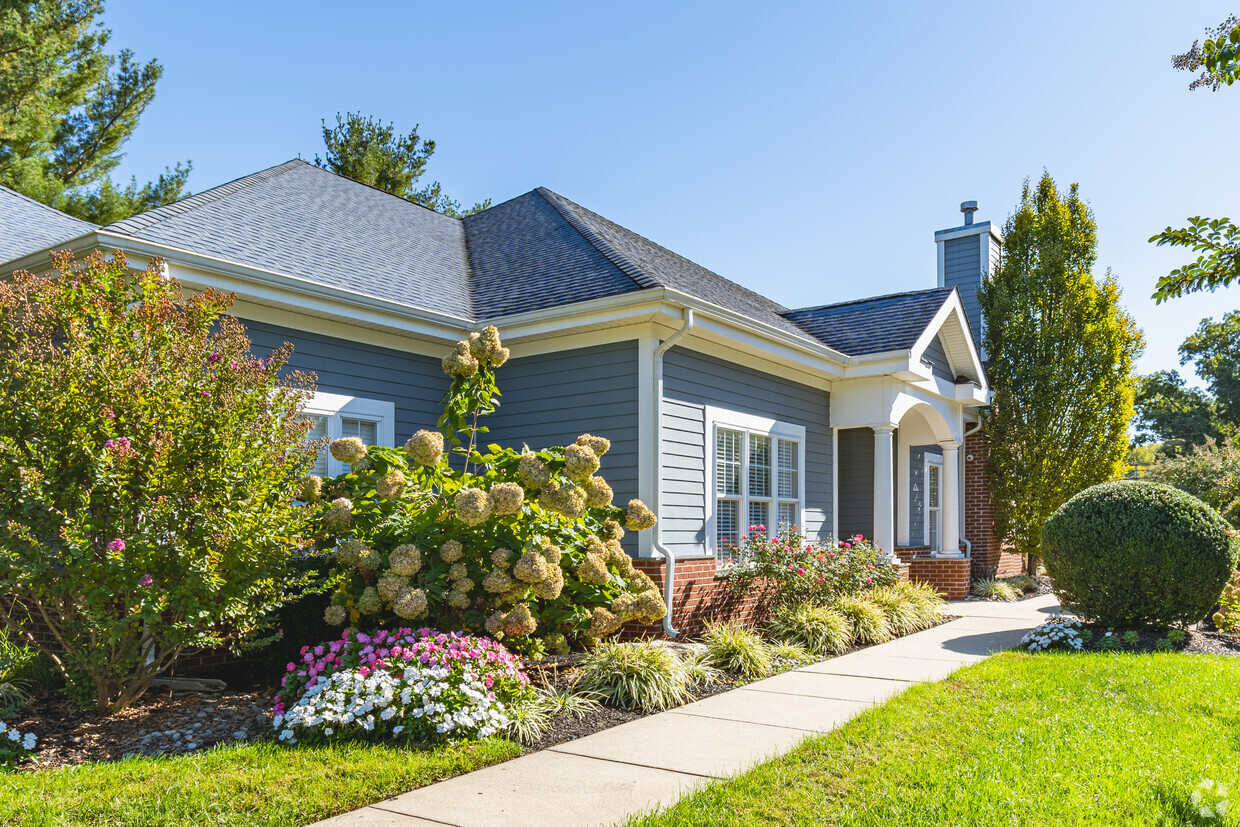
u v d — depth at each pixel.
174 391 6.22
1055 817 4.32
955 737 5.80
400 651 6.29
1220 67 3.81
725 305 12.96
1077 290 17.97
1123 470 18.31
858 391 14.09
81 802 4.49
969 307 21.61
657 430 10.16
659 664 7.50
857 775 5.04
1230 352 44.56
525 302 11.33
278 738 5.77
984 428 18.47
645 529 9.24
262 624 6.99
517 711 6.36
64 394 5.96
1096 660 8.55
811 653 9.72
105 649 6.32
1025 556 19.42
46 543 6.02
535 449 11.10
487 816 4.60
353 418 10.16
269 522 6.48
